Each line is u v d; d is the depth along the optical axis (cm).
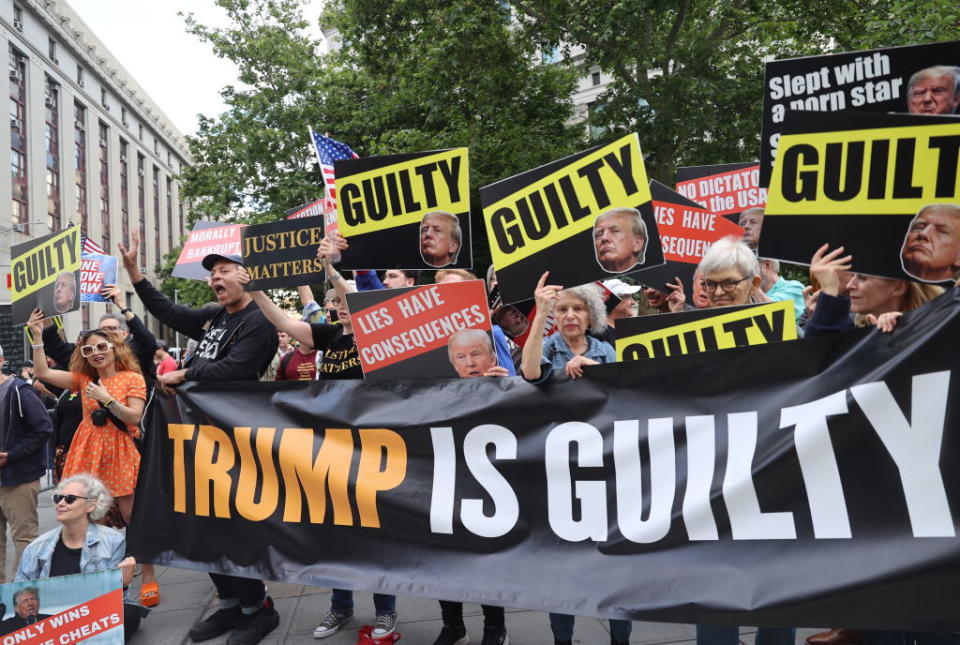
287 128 2338
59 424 555
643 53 1488
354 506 333
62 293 470
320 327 411
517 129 1598
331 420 345
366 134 2175
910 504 228
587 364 297
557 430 300
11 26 4047
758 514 253
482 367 331
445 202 368
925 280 239
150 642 412
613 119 1596
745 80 1538
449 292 335
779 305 301
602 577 277
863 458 238
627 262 309
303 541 343
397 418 331
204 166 2422
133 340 541
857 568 232
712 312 309
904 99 309
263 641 398
